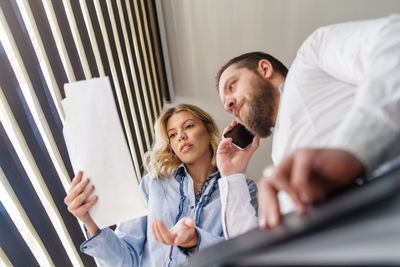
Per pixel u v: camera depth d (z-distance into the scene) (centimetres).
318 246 19
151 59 211
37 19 98
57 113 107
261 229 28
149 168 160
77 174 73
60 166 107
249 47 203
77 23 122
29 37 94
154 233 93
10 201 83
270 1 185
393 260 15
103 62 141
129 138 166
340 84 57
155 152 157
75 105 68
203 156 149
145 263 128
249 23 194
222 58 211
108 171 72
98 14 139
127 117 164
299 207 26
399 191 22
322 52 61
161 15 198
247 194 115
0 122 81
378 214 20
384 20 46
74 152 72
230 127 128
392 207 20
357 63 49
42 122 98
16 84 87
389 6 174
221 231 122
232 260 23
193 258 30
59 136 107
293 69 68
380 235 17
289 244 21
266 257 21
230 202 112
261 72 91
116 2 157
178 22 201
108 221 74
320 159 26
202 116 152
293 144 54
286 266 19
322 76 60
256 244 23
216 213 126
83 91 68
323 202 26
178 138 144
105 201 74
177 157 152
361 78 48
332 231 20
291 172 28
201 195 135
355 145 27
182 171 146
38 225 93
